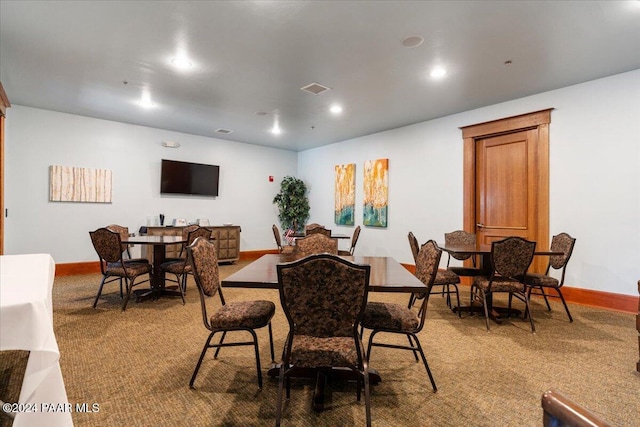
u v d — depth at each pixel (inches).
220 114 203.0
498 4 94.4
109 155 221.9
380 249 242.4
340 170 274.7
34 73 143.9
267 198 302.7
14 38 114.7
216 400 72.7
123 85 157.1
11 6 96.6
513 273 116.8
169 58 128.9
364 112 195.5
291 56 126.3
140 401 72.0
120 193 226.8
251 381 81.0
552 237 151.4
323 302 58.3
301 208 299.9
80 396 73.7
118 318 128.0
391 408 70.1
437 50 120.9
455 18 101.3
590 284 147.7
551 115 159.5
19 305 42.6
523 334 114.0
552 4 94.2
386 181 236.7
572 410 21.1
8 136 188.9
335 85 154.3
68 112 203.6
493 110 180.4
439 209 205.9
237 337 109.5
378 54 124.1
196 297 161.5
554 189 158.6
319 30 108.3
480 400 73.2
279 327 119.3
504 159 179.2
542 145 161.6
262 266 86.0
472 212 190.2
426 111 193.0
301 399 73.5
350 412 68.8
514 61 129.3
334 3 94.4
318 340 64.7
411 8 96.5
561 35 110.3
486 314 118.9
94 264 217.5
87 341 104.9
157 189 242.5
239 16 101.0
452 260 200.2
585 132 149.1
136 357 93.7
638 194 135.4
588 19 101.3
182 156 253.1
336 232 280.2
